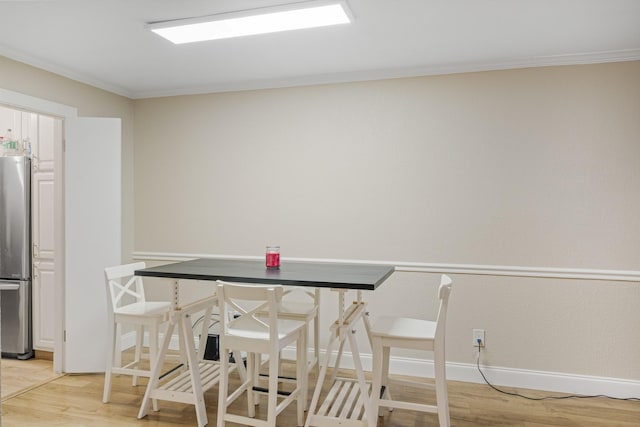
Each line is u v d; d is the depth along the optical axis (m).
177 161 4.22
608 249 3.20
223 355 2.52
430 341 2.39
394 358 3.64
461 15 2.60
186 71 3.66
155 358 2.94
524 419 2.85
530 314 3.35
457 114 3.50
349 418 2.57
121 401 3.08
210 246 4.12
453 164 3.52
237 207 4.05
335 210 3.79
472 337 3.47
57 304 3.65
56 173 3.68
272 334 2.39
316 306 3.15
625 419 2.85
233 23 2.65
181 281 4.21
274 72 3.69
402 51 3.19
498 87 3.42
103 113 4.00
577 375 3.26
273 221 3.95
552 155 3.31
